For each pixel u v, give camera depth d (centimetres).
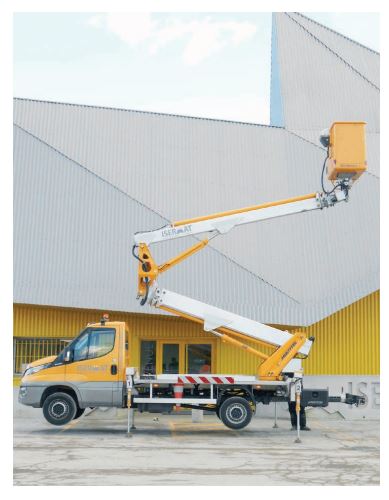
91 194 2405
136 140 2462
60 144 2436
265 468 1249
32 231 2384
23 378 1811
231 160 2477
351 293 2403
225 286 2369
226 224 1755
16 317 2434
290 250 2412
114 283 2355
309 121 2536
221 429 1911
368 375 2403
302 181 2472
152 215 2395
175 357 2436
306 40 2631
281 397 1811
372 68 2652
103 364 1780
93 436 1719
